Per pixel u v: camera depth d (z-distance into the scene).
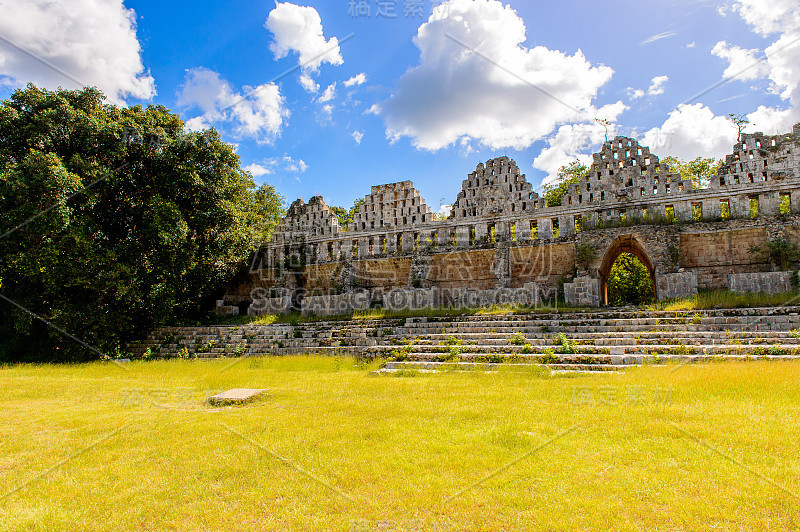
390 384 11.59
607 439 6.71
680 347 12.91
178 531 4.59
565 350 14.02
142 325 24.55
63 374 16.41
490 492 5.18
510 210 26.28
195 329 23.38
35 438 7.89
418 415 8.41
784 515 4.47
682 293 19.08
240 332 22.61
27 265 19.08
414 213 28.58
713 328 14.39
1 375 16.20
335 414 8.73
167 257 23.23
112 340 22.09
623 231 22.05
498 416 8.07
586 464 5.84
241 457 6.52
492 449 6.46
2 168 19.36
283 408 9.55
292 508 4.99
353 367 15.54
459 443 6.77
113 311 22.28
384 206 29.58
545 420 7.68
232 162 25.84
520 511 4.75
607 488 5.18
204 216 24.80
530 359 13.59
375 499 5.11
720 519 4.45
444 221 27.47
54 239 19.81
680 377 10.03
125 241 23.14
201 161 24.97
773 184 21.02
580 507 4.76
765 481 5.17
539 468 5.75
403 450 6.55
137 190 24.61
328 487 5.48
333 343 19.59
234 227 26.77
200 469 6.15
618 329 15.51
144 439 7.56
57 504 5.27
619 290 34.59
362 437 7.22
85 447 7.27
